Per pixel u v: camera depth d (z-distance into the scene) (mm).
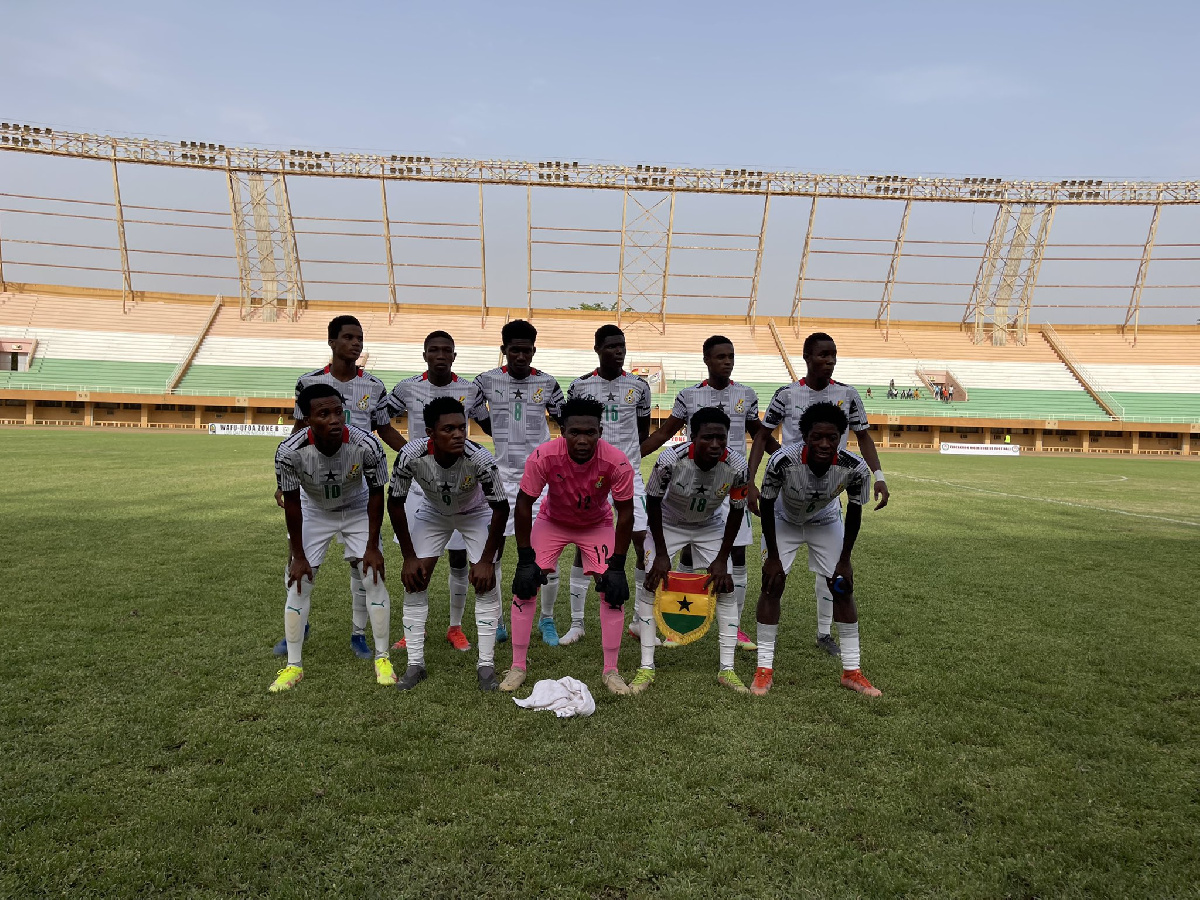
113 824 2779
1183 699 4242
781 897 2439
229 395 39188
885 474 21281
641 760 3373
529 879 2498
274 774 3164
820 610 5207
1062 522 11555
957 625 5734
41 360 40469
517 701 4051
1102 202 44094
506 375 5793
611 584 4180
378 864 2564
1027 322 48156
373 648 5027
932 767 3357
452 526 4734
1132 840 2814
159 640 4953
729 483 4398
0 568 6949
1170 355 47031
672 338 48438
